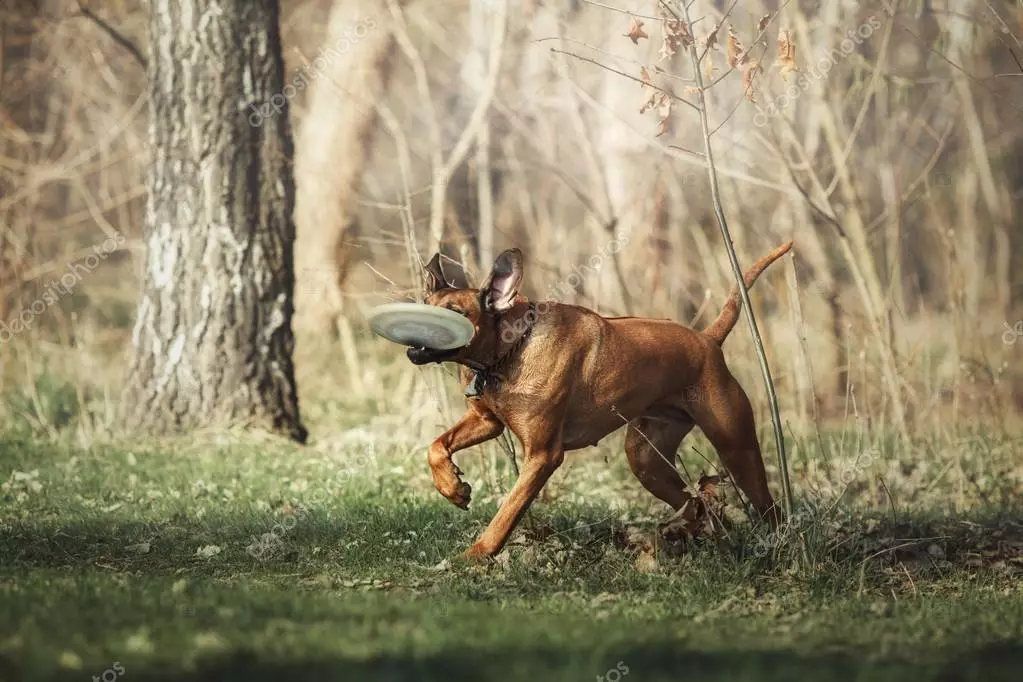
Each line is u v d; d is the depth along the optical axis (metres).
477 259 16.86
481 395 7.88
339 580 7.42
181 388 12.37
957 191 17.25
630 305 12.84
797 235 14.75
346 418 13.93
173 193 12.43
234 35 12.41
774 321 15.01
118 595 6.26
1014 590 7.92
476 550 7.75
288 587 7.16
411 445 12.02
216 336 12.38
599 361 7.91
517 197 18.67
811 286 14.59
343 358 17.14
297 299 18.14
